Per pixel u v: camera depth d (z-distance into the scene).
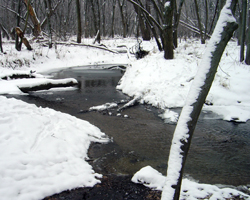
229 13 1.89
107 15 46.16
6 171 3.23
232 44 17.47
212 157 4.96
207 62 1.90
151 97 9.31
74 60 21.89
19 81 10.73
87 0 33.75
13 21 29.16
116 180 3.84
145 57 13.90
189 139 1.91
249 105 8.38
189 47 15.46
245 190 3.71
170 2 11.38
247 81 9.41
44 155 3.90
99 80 14.10
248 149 5.39
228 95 8.89
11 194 2.95
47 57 20.78
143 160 4.71
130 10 41.88
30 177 3.32
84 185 3.57
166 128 6.65
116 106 8.75
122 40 30.36
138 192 3.49
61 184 3.41
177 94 9.17
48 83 11.00
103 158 4.67
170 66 11.23
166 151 5.17
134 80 11.05
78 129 5.55
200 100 1.89
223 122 7.21
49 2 22.73
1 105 5.09
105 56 23.75
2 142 3.78
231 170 4.43
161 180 3.70
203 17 32.69
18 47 20.36
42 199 3.11
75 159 4.22
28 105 5.64
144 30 26.39
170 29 11.77
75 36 35.59
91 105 8.77
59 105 8.61
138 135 6.06
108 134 6.03
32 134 4.35
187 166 4.55
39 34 25.05
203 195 3.30
